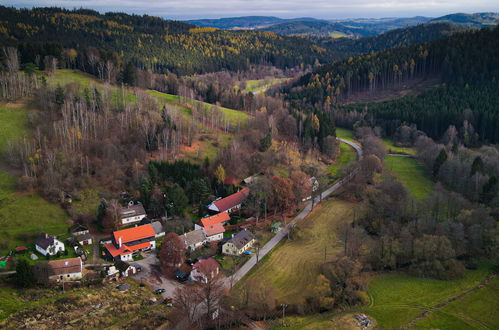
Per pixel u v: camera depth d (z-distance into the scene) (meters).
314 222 134.62
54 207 126.38
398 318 83.88
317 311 91.88
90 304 89.69
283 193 140.62
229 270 107.06
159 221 130.38
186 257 112.25
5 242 108.94
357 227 118.50
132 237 114.50
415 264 103.38
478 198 135.88
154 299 93.69
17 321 81.06
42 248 106.12
